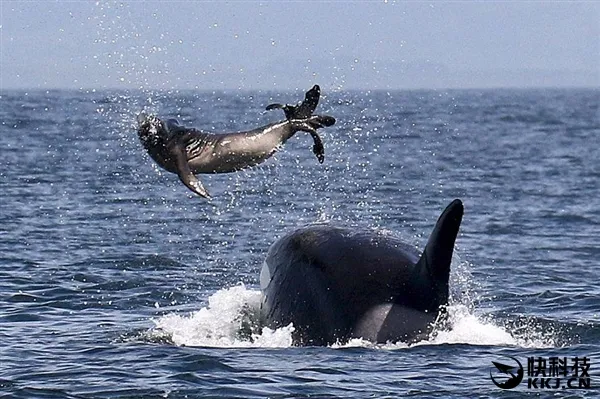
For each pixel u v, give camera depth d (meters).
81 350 55.19
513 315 62.72
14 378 49.56
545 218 112.12
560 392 46.41
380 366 49.88
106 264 83.06
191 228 103.12
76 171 160.88
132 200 126.06
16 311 66.62
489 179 154.12
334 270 54.94
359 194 130.00
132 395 46.44
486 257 86.94
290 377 48.69
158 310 67.38
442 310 53.81
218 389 47.09
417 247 57.03
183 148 55.53
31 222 106.12
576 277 78.12
